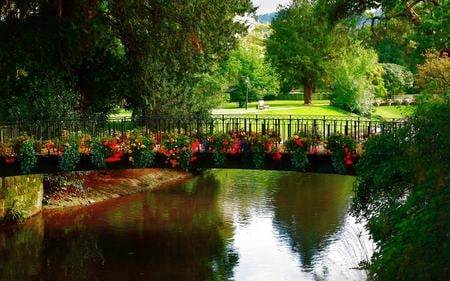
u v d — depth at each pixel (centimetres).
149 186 2670
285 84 5856
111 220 2069
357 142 1511
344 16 2588
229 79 5331
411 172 1107
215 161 1580
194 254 1683
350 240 1759
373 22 2736
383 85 4728
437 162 923
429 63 1614
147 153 1612
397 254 814
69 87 2448
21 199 2053
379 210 1209
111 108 2644
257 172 3097
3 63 2228
